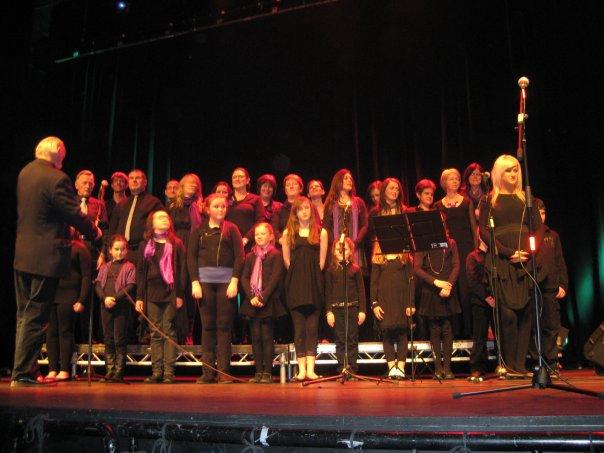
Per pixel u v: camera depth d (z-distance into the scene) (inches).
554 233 212.2
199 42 337.1
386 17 307.7
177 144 342.0
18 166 321.7
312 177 317.4
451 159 291.0
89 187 239.9
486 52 288.2
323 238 205.8
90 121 348.2
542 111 272.1
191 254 207.8
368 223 221.9
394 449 83.8
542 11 276.2
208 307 205.2
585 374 195.8
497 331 177.0
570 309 261.4
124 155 345.1
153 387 167.3
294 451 91.4
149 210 247.8
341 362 200.8
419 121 299.4
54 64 350.3
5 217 306.0
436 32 298.8
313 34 320.5
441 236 172.1
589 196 261.6
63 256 161.9
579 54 268.1
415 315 235.0
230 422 91.4
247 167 329.1
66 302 212.2
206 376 200.5
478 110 286.0
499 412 87.3
